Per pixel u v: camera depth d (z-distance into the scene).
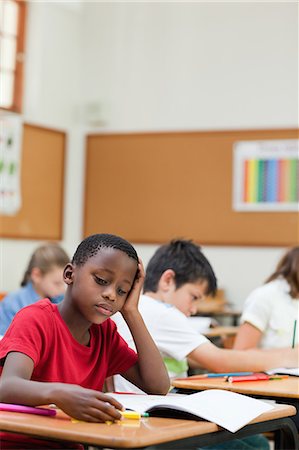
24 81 7.39
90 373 1.95
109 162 7.75
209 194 7.39
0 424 1.50
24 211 7.19
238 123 7.31
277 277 3.87
